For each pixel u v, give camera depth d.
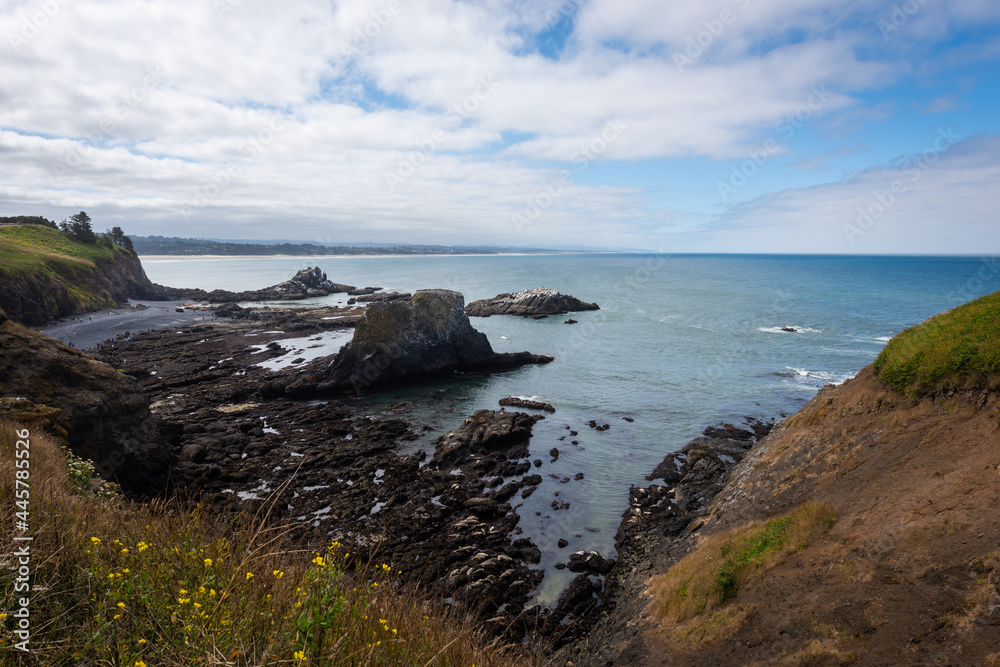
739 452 26.33
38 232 98.25
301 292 113.75
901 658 7.73
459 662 4.99
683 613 11.87
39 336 21.58
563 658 13.34
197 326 67.94
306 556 5.43
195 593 3.94
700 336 60.56
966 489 10.05
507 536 19.34
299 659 3.32
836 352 51.00
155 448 22.58
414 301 45.53
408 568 16.94
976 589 7.88
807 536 11.93
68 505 5.82
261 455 27.42
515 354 48.59
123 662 3.37
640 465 25.92
